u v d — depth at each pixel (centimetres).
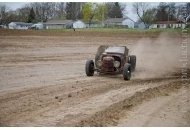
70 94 938
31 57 1869
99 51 1383
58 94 954
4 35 2912
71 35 3378
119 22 7119
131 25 7156
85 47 2556
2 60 1673
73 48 2458
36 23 7488
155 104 881
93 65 1309
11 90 984
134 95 971
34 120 713
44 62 1708
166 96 977
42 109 793
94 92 998
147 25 6556
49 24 7256
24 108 796
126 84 1146
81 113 772
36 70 1417
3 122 691
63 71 1426
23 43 2484
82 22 7162
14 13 7556
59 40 2894
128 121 728
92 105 845
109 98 927
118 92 1009
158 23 6262
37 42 2628
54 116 744
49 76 1273
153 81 1221
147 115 780
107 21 7106
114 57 1288
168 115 788
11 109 783
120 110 809
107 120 729
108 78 1264
